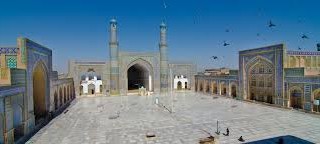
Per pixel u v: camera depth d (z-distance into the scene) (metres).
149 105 22.92
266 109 19.42
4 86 9.81
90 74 33.16
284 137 11.33
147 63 33.88
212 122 14.95
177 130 13.11
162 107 21.52
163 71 34.06
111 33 31.44
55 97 20.14
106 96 31.16
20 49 12.37
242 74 25.38
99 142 11.16
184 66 37.97
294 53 20.78
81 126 14.44
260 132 12.33
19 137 11.82
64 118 16.94
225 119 15.78
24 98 12.21
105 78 31.83
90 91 33.09
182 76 38.06
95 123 15.23
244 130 12.83
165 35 34.09
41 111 16.55
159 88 34.28
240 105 22.08
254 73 24.00
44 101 16.58
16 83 11.23
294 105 19.27
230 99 26.77
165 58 34.16
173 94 33.03
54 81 19.02
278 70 20.50
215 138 11.42
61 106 21.95
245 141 10.86
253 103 23.05
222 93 30.17
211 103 23.81
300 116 16.27
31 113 13.27
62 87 22.91
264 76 22.47
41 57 15.43
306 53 21.45
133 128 13.77
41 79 16.36
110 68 31.69
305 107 17.92
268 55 21.61
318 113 16.64
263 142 10.62
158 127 13.87
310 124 13.85
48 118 16.47
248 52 24.34
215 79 31.39
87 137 12.02
